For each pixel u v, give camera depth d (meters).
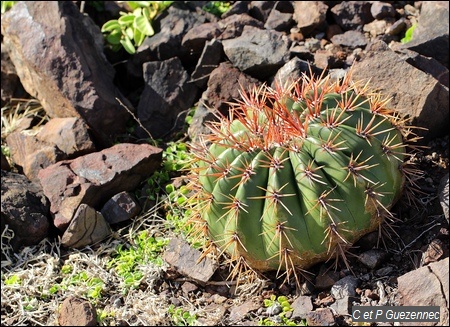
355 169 1.09
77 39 1.41
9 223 1.26
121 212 1.27
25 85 1.45
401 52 1.33
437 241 1.16
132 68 1.45
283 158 1.11
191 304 1.17
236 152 1.13
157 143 1.37
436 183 1.23
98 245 1.26
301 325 1.12
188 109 1.40
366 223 1.12
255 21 1.44
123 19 1.48
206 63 1.39
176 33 1.43
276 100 1.14
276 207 1.09
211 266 1.18
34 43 1.41
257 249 1.13
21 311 1.18
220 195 1.12
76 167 1.30
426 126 1.25
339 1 1.47
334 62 1.36
